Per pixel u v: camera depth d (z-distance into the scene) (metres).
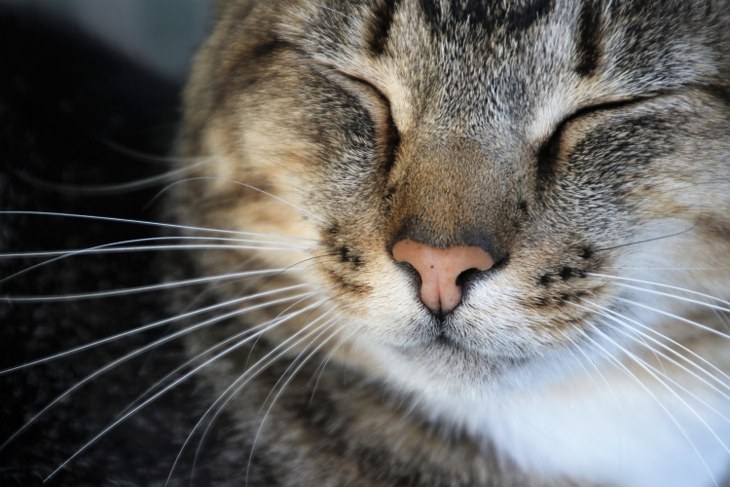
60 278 0.32
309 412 0.31
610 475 0.31
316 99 0.29
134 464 0.31
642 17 0.28
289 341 0.30
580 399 0.30
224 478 0.31
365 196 0.28
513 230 0.27
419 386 0.29
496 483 0.31
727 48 0.28
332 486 0.31
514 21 0.28
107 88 0.35
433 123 0.28
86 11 0.37
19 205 0.33
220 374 0.31
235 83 0.30
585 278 0.28
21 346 0.32
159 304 0.32
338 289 0.28
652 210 0.28
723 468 0.31
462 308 0.27
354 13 0.29
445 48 0.28
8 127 0.33
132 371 0.31
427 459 0.30
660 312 0.28
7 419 0.31
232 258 0.30
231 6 0.31
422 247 0.27
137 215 0.33
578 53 0.28
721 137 0.28
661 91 0.28
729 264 0.28
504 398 0.29
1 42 0.35
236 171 0.30
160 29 0.38
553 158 0.28
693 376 0.30
